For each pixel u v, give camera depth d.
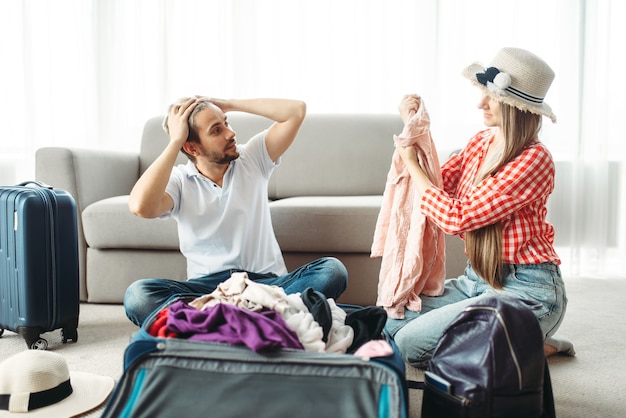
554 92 3.46
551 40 3.42
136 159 2.99
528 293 1.58
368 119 3.00
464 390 1.06
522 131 1.55
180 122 1.74
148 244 2.37
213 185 1.85
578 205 3.42
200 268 1.88
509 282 1.62
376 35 3.51
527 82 1.53
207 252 1.87
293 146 2.98
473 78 1.66
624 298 2.72
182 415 1.00
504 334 1.06
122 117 3.72
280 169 2.98
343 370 1.05
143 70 3.66
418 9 3.47
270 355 1.07
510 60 1.56
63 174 2.42
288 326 1.17
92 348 1.90
